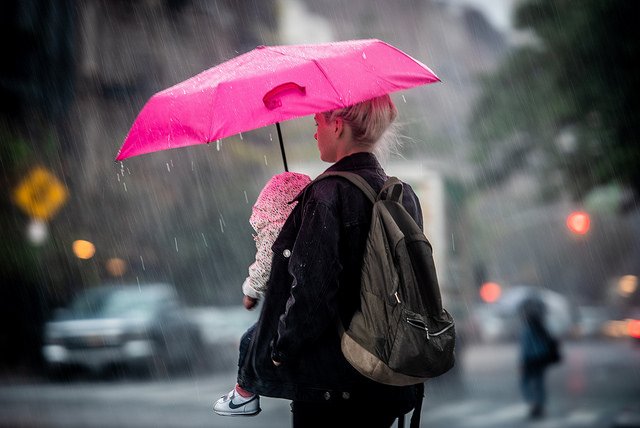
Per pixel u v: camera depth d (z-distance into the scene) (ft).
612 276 290.97
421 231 13.50
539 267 302.45
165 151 148.56
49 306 106.11
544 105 148.97
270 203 14.17
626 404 71.51
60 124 127.54
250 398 14.55
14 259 102.42
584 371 102.99
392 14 313.12
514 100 158.81
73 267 114.73
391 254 13.17
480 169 178.19
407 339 12.89
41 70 123.54
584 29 130.62
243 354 14.35
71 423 58.59
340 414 13.52
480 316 144.97
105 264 133.59
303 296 13.01
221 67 14.87
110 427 56.54
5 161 104.47
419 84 14.57
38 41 121.60
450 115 227.81
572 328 168.66
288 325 13.05
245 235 154.40
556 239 298.97
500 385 89.40
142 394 77.71
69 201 126.82
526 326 64.54
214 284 150.41
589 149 139.44
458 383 83.30
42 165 122.01
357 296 13.44
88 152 135.95
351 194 13.56
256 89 13.89
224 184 154.81
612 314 182.80
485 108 168.14
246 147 159.22
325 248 13.14
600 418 63.10
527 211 287.69
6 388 82.99
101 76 144.36
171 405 69.51
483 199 266.36
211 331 111.75
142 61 152.05
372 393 13.50
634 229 278.46
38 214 93.66
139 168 144.05
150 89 153.28
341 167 14.12
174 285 146.41
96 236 133.69
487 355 128.57
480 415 65.31
